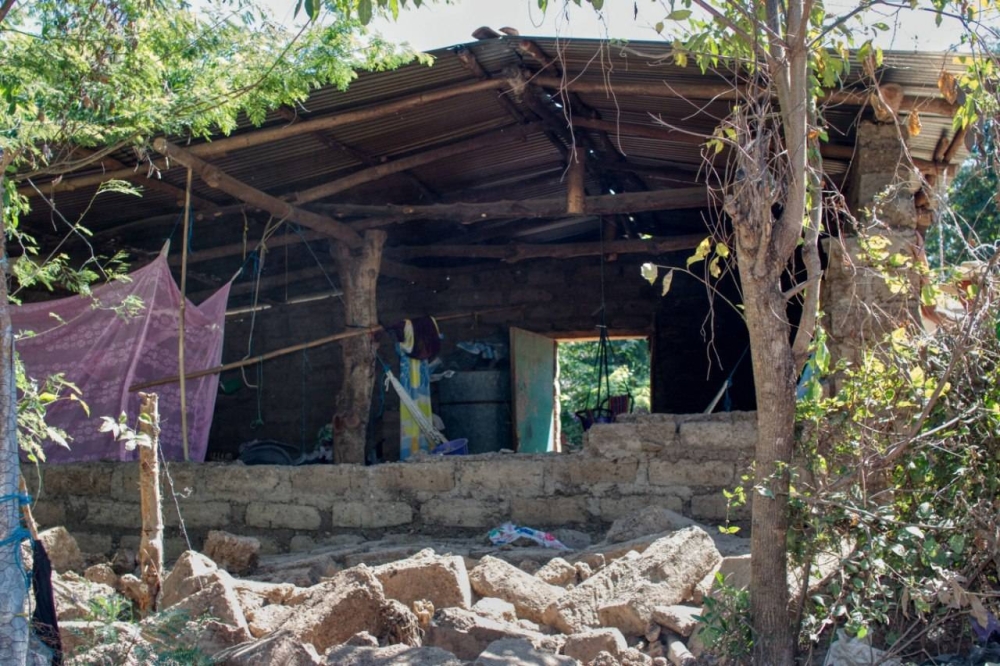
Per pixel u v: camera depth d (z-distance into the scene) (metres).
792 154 5.04
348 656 4.89
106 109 7.21
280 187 10.45
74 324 9.70
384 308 14.91
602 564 6.34
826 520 4.98
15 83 6.94
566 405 21.30
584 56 8.21
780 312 5.07
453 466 8.02
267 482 8.49
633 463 7.60
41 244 11.68
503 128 10.19
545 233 14.17
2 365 4.42
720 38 5.83
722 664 5.06
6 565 4.30
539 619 5.82
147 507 6.13
